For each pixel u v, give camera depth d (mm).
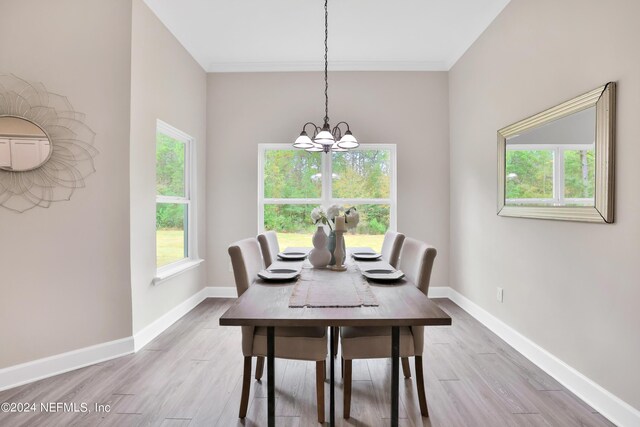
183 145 3980
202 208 4305
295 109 4395
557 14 2342
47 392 2186
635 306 1782
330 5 3146
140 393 2178
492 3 3119
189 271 3910
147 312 3016
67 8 2473
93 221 2570
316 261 2484
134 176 2793
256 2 3090
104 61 2605
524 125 2691
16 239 2314
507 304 3010
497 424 1876
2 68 2285
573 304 2215
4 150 2277
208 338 3084
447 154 4379
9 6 2303
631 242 1799
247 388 1930
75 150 2498
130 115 2721
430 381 2334
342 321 1475
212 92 4402
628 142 1813
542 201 2482
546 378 2375
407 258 2408
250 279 2156
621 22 1847
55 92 2426
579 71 2150
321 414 1873
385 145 4414
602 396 1972
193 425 1865
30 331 2348
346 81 4383
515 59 2855
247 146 4398
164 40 3299
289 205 4477
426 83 4383
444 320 1485
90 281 2564
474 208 3652
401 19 3379
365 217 4473
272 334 1666
